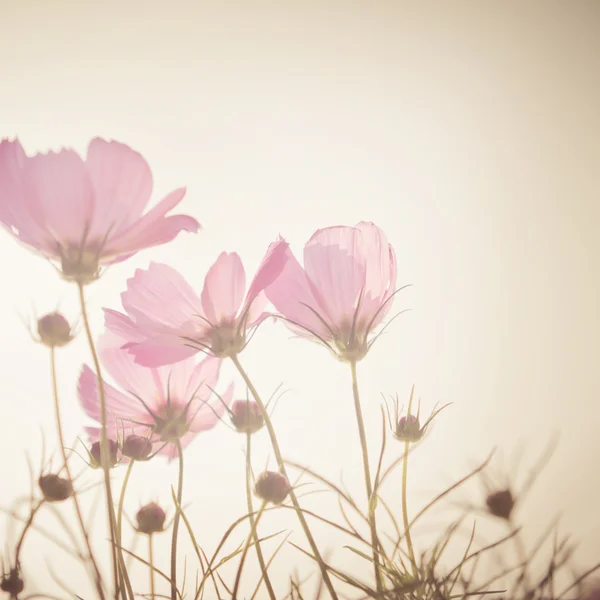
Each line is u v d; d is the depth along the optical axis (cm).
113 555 58
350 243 59
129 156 58
